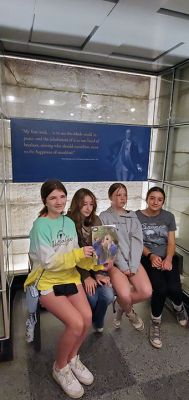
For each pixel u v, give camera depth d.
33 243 1.53
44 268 1.49
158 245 2.10
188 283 2.35
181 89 2.35
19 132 2.25
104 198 2.73
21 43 1.89
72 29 1.66
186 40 1.77
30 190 2.50
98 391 1.50
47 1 1.32
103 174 2.57
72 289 1.52
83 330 1.46
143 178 2.74
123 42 1.84
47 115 2.41
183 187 2.36
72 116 2.48
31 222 2.58
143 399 1.46
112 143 2.53
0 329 1.63
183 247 2.44
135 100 2.63
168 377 1.60
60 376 1.48
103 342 1.87
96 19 1.51
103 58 2.17
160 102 2.63
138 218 2.11
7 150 2.24
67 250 1.56
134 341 1.89
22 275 2.49
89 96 2.48
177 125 2.39
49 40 1.84
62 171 2.43
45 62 2.27
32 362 1.68
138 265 1.88
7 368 1.63
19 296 2.39
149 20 1.51
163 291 1.84
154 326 1.89
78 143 2.43
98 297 1.73
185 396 1.48
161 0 1.30
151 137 2.67
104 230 1.63
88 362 1.69
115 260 1.85
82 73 2.41
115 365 1.67
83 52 2.05
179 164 2.44
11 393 1.47
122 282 1.79
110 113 2.58
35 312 1.55
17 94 2.28
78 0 1.32
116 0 1.31
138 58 2.15
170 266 1.97
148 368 1.66
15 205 2.49
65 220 1.61
